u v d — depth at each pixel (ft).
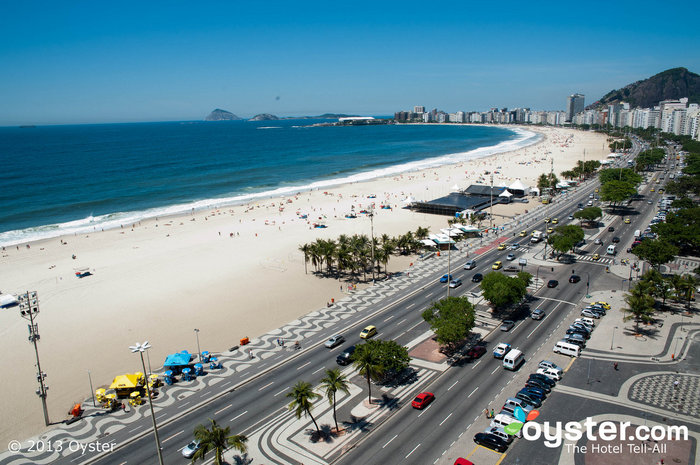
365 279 392.47
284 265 430.61
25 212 655.76
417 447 184.96
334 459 179.83
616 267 393.91
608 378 228.63
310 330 299.58
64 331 305.94
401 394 224.12
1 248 494.18
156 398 231.09
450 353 262.26
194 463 181.88
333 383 191.83
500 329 289.12
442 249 471.21
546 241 440.04
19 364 265.95
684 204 524.11
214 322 316.60
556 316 304.71
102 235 542.57
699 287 329.52
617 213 589.32
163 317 325.01
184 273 412.16
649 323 286.87
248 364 260.01
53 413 222.07
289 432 198.80
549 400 212.43
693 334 269.44
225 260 447.01
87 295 364.99
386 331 291.99
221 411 217.56
